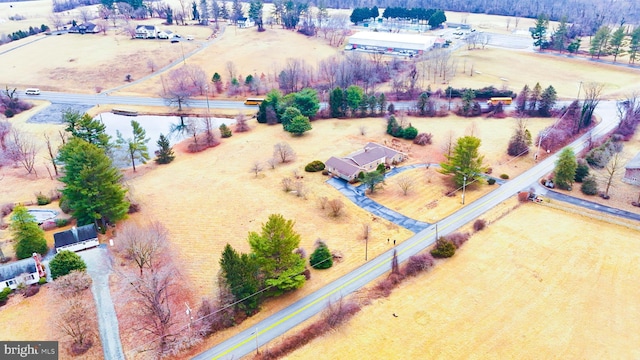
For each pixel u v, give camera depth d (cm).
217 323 6134
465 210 8825
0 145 11700
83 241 7675
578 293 6675
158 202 9325
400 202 9150
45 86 16938
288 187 9669
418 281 6950
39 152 12119
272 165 10644
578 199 9100
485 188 9625
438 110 13875
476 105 13700
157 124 14238
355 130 12825
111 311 6394
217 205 9162
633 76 16638
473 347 5800
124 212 8306
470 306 6462
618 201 8988
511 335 5978
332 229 8294
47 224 8394
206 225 8494
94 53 19938
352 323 6178
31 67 18562
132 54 19738
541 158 10856
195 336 5950
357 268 7269
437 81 16712
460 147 9431
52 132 13212
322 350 5794
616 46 18575
